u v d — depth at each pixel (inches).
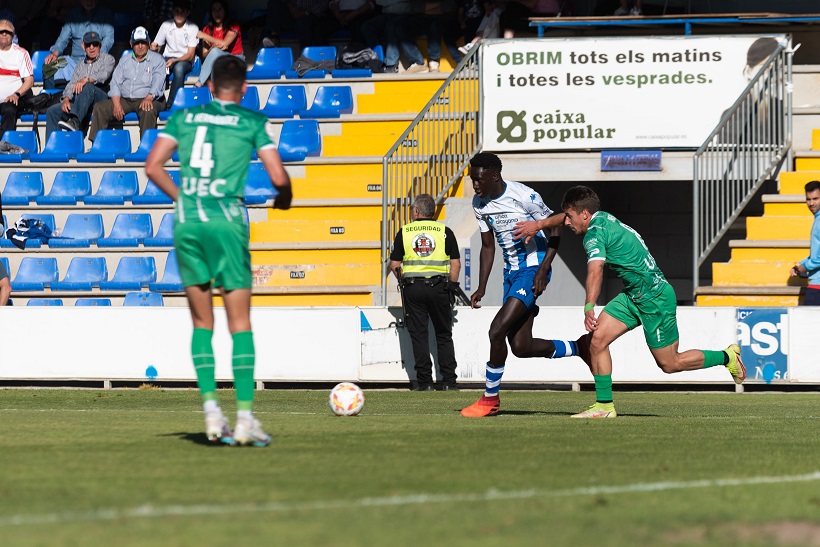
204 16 1845.5
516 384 1158.3
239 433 541.3
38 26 1913.1
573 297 1598.2
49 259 1472.7
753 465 497.4
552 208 1528.1
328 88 1641.2
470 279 1350.9
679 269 1669.5
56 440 581.6
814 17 1480.1
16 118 1695.4
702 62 1401.3
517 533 336.5
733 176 1355.8
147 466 474.6
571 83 1413.6
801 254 1326.3
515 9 1648.6
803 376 1080.2
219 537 326.6
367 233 1435.8
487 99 1423.5
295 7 1768.0
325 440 585.0
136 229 1497.3
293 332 1140.5
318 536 328.8
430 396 1008.9
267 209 1488.7
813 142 1454.2
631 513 370.3
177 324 1141.7
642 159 1405.0
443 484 427.8
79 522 349.4
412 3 1662.2
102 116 1647.4
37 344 1162.6
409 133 1390.3
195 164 519.8
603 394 773.3
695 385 1114.7
